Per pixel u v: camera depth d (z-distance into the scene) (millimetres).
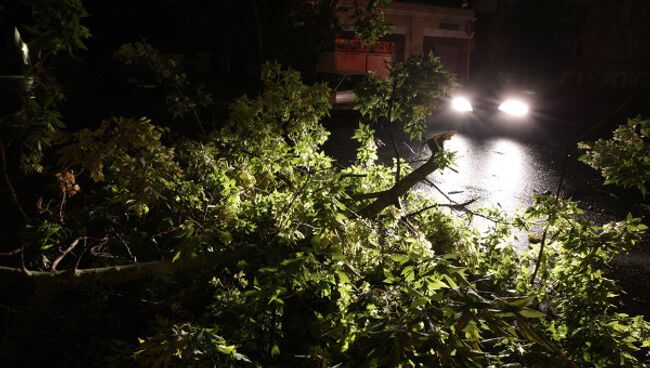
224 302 3188
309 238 2961
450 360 1812
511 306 1844
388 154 11500
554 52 36750
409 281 2205
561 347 2865
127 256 3824
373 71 3881
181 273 3857
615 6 38156
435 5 32000
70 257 3875
